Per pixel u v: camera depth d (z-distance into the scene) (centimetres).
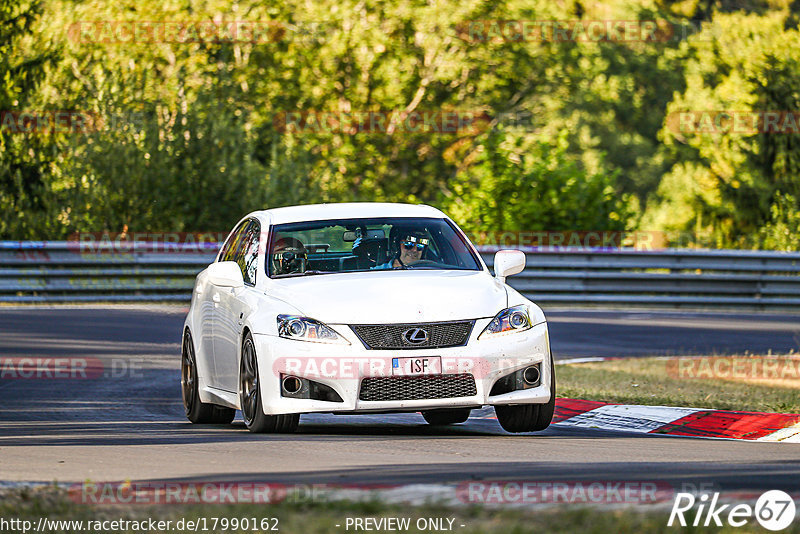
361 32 14062
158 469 2262
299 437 2802
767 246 9944
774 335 6038
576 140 19712
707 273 8125
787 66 12194
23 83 8706
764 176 12288
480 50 14738
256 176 9225
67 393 3984
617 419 3391
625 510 1683
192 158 8912
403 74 14350
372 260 3122
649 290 8031
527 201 8975
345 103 14362
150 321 6256
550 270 7950
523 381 2862
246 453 2500
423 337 2783
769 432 3122
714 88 14638
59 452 2561
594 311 7575
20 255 7200
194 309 3484
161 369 4650
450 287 2922
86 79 9194
